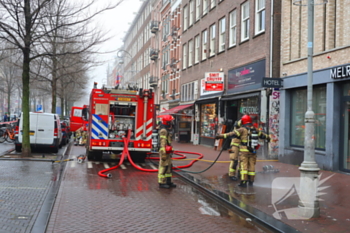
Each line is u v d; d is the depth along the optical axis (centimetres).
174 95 3428
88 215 646
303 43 1371
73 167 1280
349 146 1138
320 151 1246
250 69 1819
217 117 2231
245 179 912
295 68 1398
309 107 655
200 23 2686
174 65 3472
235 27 2094
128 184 976
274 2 1622
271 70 1609
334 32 1230
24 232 534
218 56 2302
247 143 916
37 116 1794
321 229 562
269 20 1641
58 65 2512
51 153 1836
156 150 1745
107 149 1391
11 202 720
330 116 1180
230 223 622
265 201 753
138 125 1417
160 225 599
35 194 810
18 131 1758
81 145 2395
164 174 938
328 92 1194
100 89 1395
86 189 881
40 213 648
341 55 1152
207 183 971
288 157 1416
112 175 1127
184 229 581
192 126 2850
